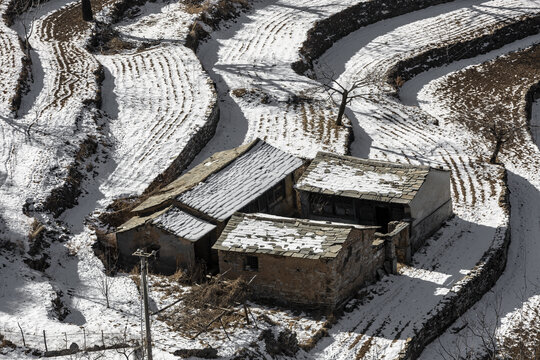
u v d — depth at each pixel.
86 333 42.78
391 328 47.88
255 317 46.72
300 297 49.22
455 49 110.38
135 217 57.38
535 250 63.50
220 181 58.44
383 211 59.50
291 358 43.78
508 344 49.47
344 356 44.88
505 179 72.56
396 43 111.69
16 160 63.59
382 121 86.38
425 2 123.19
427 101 98.56
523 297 56.00
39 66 86.88
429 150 79.00
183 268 52.97
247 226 51.81
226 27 109.19
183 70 89.75
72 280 50.84
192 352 40.94
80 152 67.06
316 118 82.88
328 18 111.25
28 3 106.62
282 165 61.50
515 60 110.56
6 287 46.78
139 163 68.06
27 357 39.62
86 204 61.38
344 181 60.25
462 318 52.56
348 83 98.44
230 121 81.56
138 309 47.19
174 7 111.88
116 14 107.38
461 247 59.88
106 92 83.50
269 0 120.25
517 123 91.75
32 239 52.66
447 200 63.88
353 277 51.00
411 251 58.12
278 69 95.56
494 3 124.19
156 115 78.19
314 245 49.00
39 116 72.88
